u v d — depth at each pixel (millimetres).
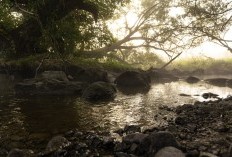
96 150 8891
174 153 7258
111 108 16109
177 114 14320
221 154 7949
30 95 20594
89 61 34844
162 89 27156
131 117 13727
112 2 33031
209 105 15750
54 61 29406
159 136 8047
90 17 34156
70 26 29375
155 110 15586
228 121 11883
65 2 29578
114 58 47094
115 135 10500
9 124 12180
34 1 27297
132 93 23453
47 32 27766
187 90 26656
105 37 34625
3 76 29375
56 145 8930
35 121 12727
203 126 11383
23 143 9758
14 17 32125
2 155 8547
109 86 21500
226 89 28266
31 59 29516
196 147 8492
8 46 30172
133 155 8016
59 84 22375
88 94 19734
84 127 11758
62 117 13594
